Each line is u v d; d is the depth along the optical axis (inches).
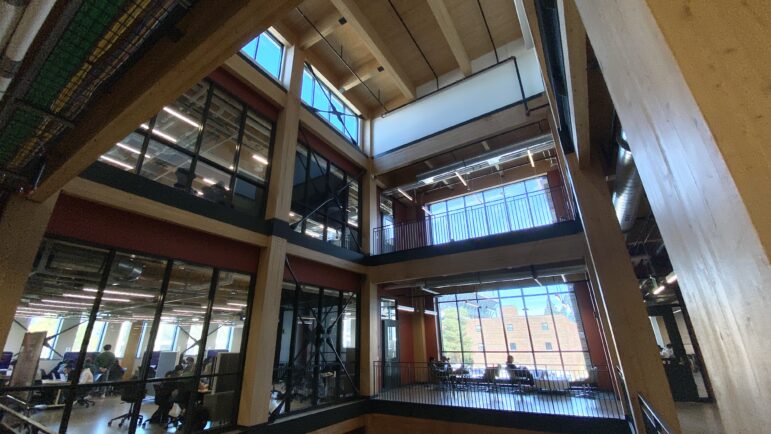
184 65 79.8
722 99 13.3
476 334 433.7
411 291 460.4
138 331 178.9
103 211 170.4
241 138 250.5
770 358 10.4
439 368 373.4
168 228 195.8
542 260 260.5
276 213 250.8
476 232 394.6
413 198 463.5
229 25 72.4
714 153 12.7
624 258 149.8
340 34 331.9
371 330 323.0
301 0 68.2
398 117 397.1
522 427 231.0
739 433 13.8
